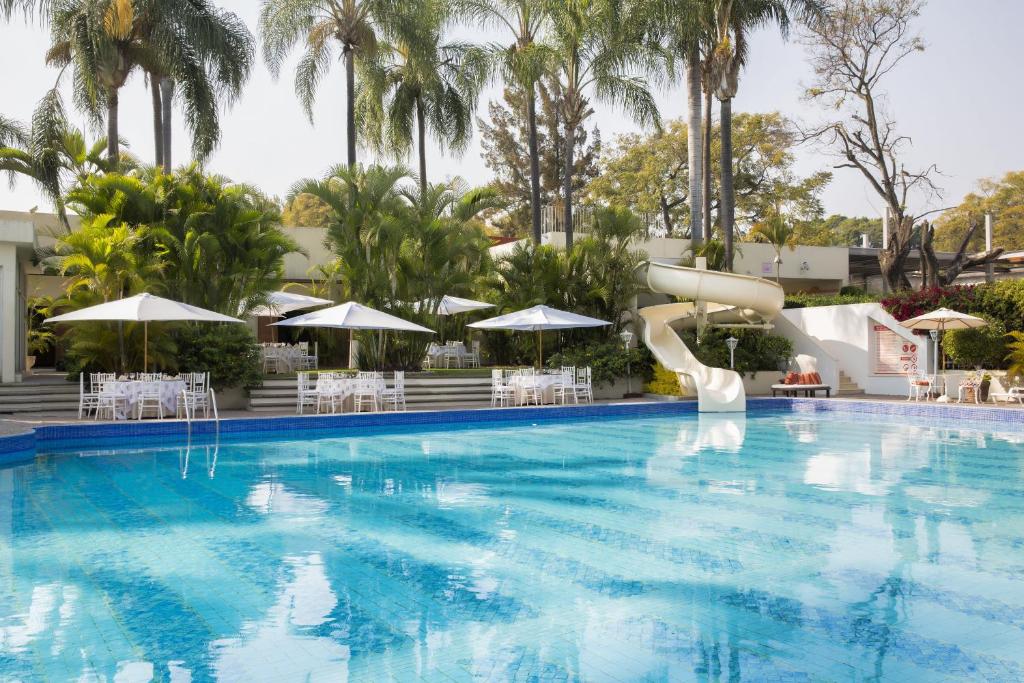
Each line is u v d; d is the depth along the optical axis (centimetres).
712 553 633
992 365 2089
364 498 869
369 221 2047
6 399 1597
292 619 480
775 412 1962
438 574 575
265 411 1734
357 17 2473
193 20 2175
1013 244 5000
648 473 1041
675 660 414
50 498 860
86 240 1596
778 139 4306
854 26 2883
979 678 391
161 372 1648
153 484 952
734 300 2134
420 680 390
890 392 2220
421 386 1962
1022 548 645
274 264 1875
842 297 2870
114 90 2125
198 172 1886
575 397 1966
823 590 534
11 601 514
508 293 2316
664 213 4550
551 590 536
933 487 934
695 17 2466
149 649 432
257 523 743
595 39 2417
